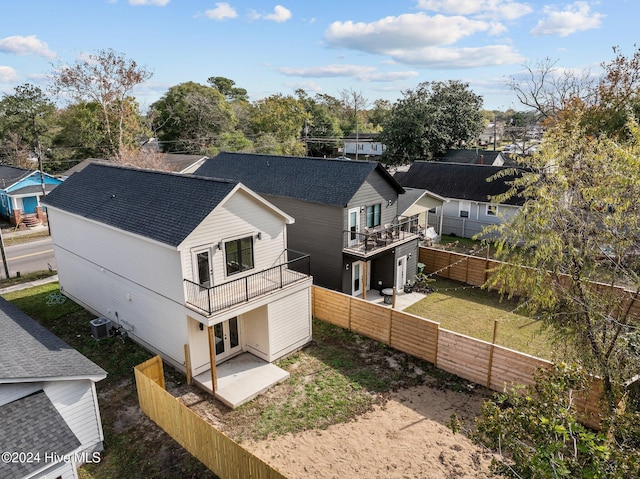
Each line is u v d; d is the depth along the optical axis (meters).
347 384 13.73
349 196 19.05
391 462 10.48
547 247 10.32
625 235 9.80
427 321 14.62
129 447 11.02
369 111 102.81
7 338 11.95
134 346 15.89
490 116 114.88
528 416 7.23
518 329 17.48
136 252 14.81
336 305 17.48
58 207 18.36
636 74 30.28
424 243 27.27
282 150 63.12
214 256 14.04
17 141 54.31
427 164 34.31
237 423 11.95
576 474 6.48
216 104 61.78
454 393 13.27
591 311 9.73
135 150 45.06
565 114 33.03
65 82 42.81
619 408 8.59
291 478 10.00
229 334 15.14
